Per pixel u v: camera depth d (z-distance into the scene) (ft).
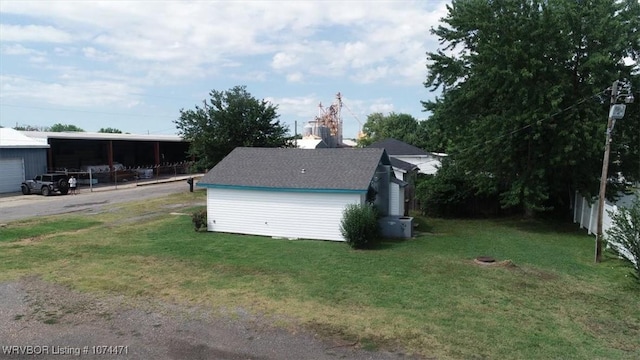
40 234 55.31
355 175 55.31
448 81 74.54
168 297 31.86
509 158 63.93
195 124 107.45
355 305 30.63
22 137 114.73
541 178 64.03
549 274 40.11
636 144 62.08
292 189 54.70
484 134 65.31
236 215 58.03
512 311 30.12
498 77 62.90
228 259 43.45
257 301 31.17
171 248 48.08
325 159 61.16
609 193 63.57
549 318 29.01
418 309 30.04
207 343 24.26
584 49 62.80
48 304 30.22
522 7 63.41
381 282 36.24
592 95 59.62
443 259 44.93
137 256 44.19
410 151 120.98
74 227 60.54
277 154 65.05
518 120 60.90
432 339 25.13
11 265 40.22
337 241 53.78
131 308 29.55
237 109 106.32
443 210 77.61
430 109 81.25
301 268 40.40
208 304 30.45
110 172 130.72
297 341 24.66
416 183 83.56
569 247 52.80
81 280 35.76
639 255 37.55
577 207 70.69
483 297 32.94
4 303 30.32
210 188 58.54
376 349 23.77
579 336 26.14
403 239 55.77
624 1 63.93
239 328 26.37
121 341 24.39
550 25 60.39
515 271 40.70
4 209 78.02
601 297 33.73
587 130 57.47
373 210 54.29
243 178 58.59
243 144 106.52
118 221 65.87
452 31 72.74
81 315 28.25
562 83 59.82
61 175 105.09
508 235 60.29
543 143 63.21
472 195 76.69
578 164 62.95
